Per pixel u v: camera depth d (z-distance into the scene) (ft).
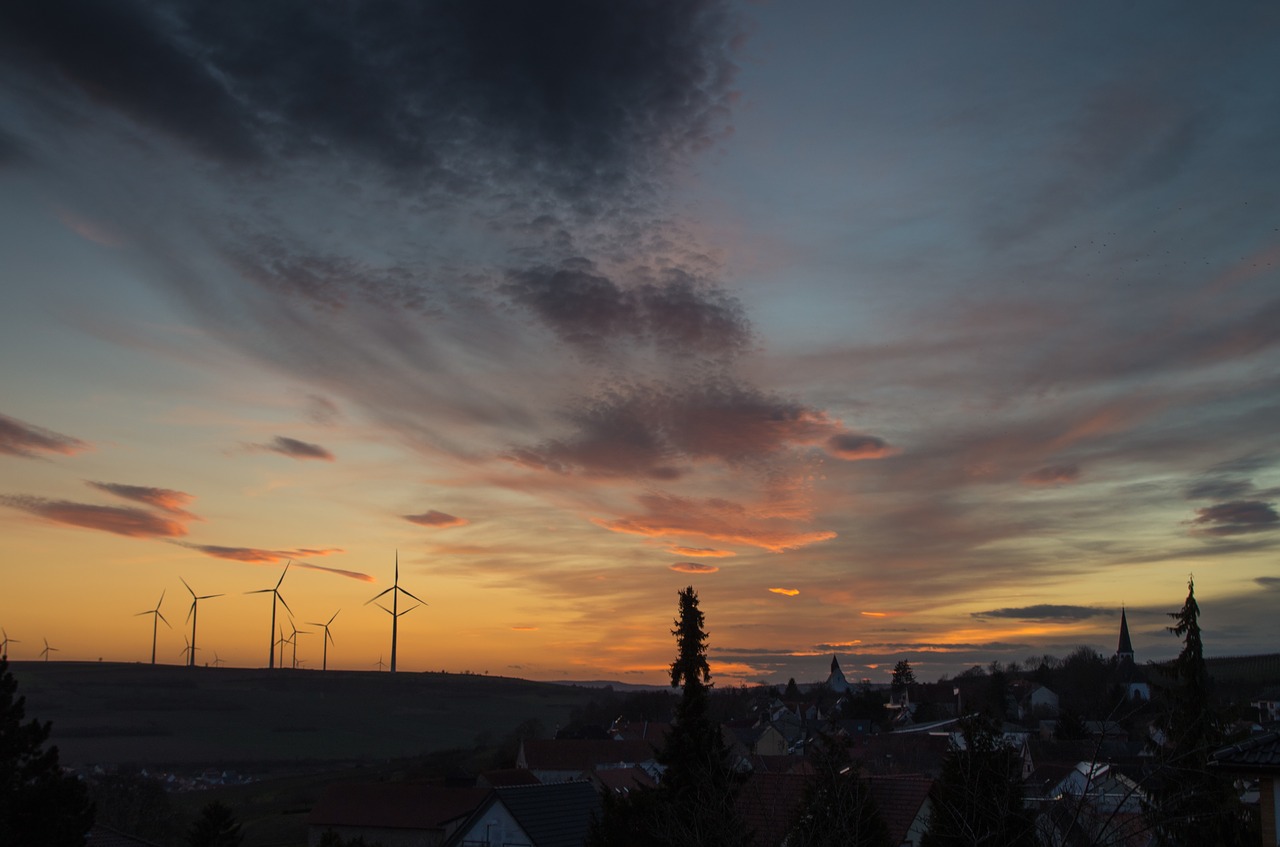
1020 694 586.45
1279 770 61.72
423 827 272.10
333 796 290.56
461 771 329.11
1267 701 347.77
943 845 84.07
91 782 284.61
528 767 354.33
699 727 117.50
